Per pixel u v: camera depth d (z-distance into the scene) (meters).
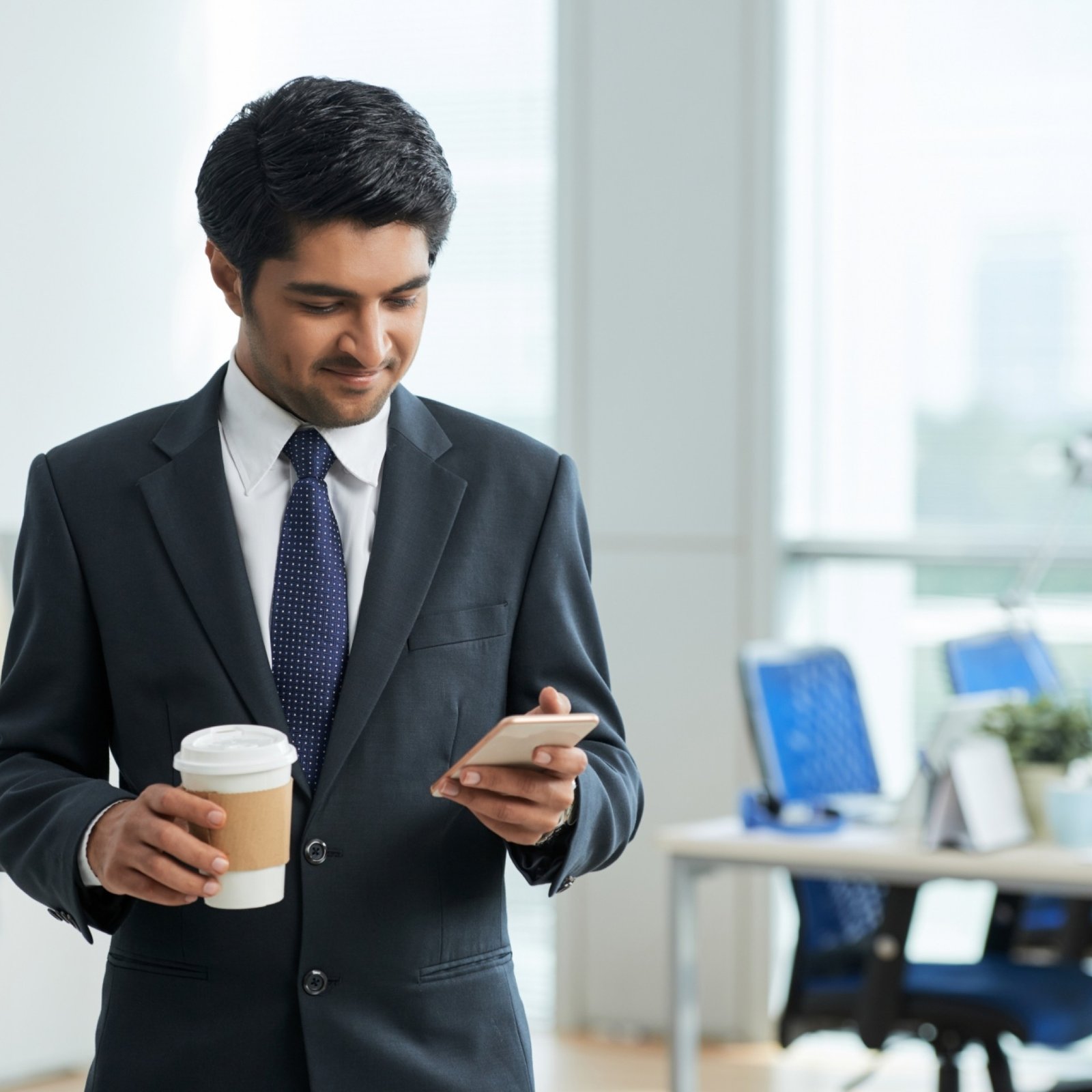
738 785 7.01
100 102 6.64
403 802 2.15
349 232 1.96
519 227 7.50
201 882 1.83
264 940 2.12
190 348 7.02
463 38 7.54
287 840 1.90
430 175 2.01
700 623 7.07
